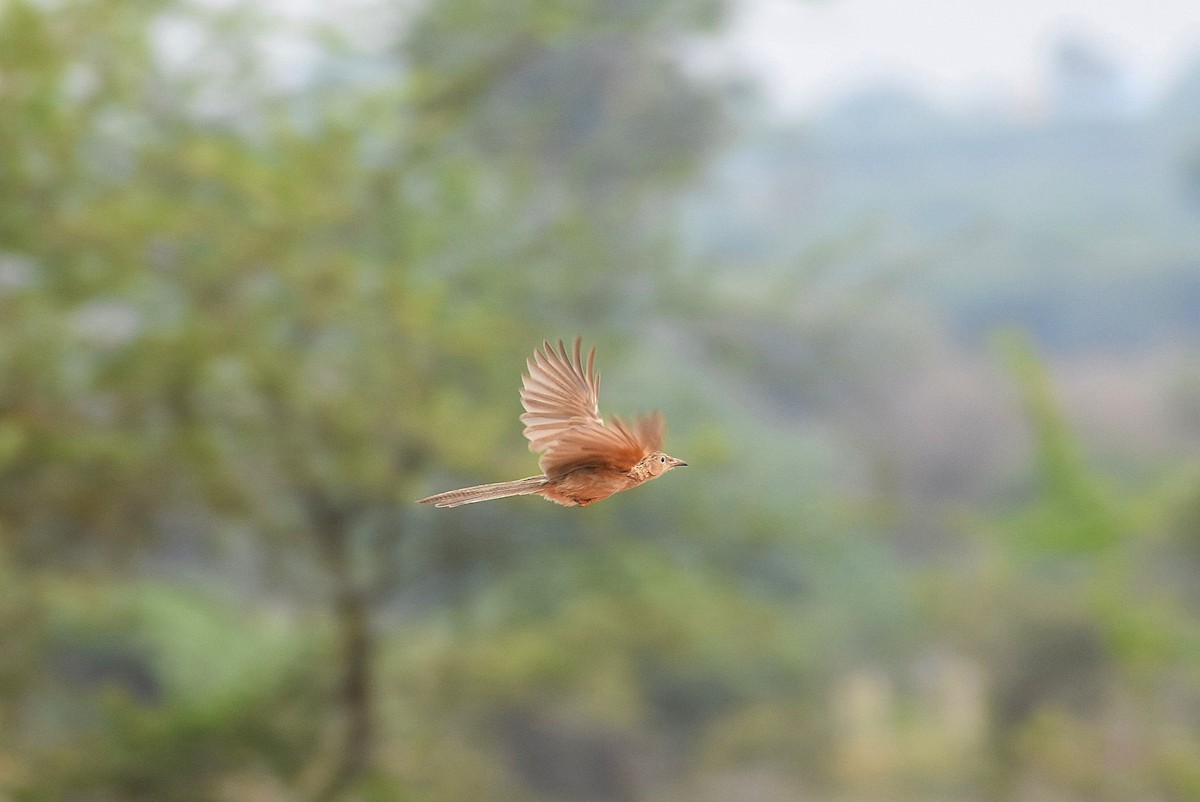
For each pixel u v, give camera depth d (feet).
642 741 122.83
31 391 57.31
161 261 60.18
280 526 68.64
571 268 82.38
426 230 71.46
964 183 330.75
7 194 54.34
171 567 75.66
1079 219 292.81
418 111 73.67
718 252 94.94
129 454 59.57
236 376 63.67
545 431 24.29
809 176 247.50
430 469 70.79
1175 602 86.94
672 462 25.05
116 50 57.72
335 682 72.69
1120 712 104.78
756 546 85.71
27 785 62.80
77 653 103.24
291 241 61.67
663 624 78.54
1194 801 90.02
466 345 68.80
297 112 67.82
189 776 66.13
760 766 127.13
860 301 100.73
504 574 78.95
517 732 116.88
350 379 66.54
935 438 183.62
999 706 112.27
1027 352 78.89
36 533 62.23
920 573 120.06
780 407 164.04
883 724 132.46
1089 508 79.15
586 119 103.24
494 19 75.46
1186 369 206.28
